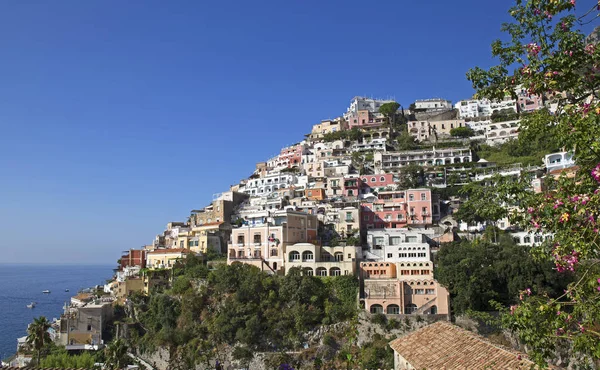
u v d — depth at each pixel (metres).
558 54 24.88
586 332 22.42
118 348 86.00
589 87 25.19
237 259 129.12
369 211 155.88
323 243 139.62
